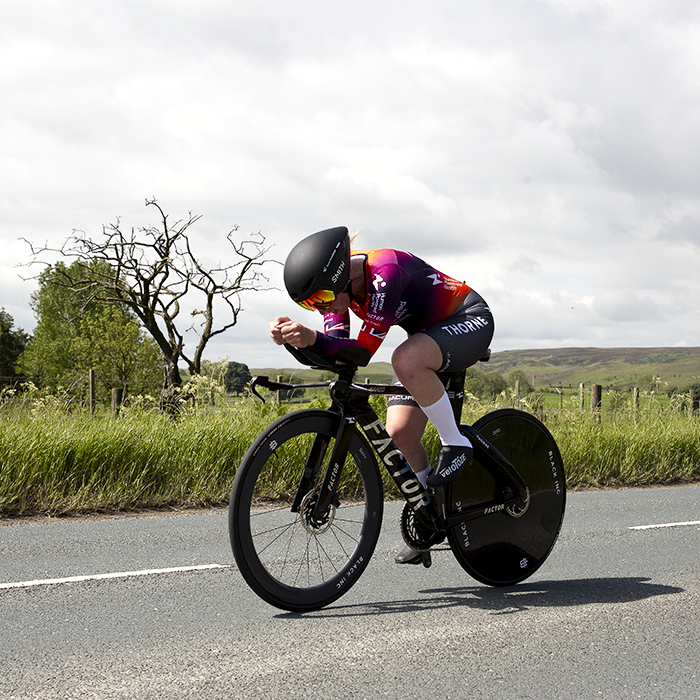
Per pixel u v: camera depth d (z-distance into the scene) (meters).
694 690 2.28
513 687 2.27
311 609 3.03
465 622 2.89
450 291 3.21
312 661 2.45
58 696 2.14
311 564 3.46
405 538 3.25
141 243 26.00
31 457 5.85
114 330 47.38
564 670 2.41
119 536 4.66
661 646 2.66
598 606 3.15
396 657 2.50
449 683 2.29
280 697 2.16
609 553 4.34
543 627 2.85
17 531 4.81
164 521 5.28
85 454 6.16
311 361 2.84
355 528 3.39
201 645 2.60
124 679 2.28
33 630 2.77
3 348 73.06
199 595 3.29
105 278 26.70
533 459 3.68
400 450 3.38
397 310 3.10
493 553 3.51
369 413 3.12
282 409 7.96
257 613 3.01
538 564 3.66
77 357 48.91
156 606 3.11
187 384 8.51
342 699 2.15
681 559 4.18
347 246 2.83
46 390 8.24
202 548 4.32
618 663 2.48
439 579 3.64
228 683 2.26
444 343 3.07
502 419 3.59
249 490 2.83
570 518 5.64
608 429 9.38
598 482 8.23
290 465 5.79
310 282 2.72
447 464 3.10
